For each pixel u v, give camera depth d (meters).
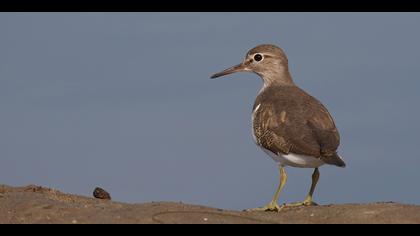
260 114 17.33
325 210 14.89
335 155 15.84
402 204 15.41
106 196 18.03
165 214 14.05
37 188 17.89
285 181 16.59
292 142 16.22
